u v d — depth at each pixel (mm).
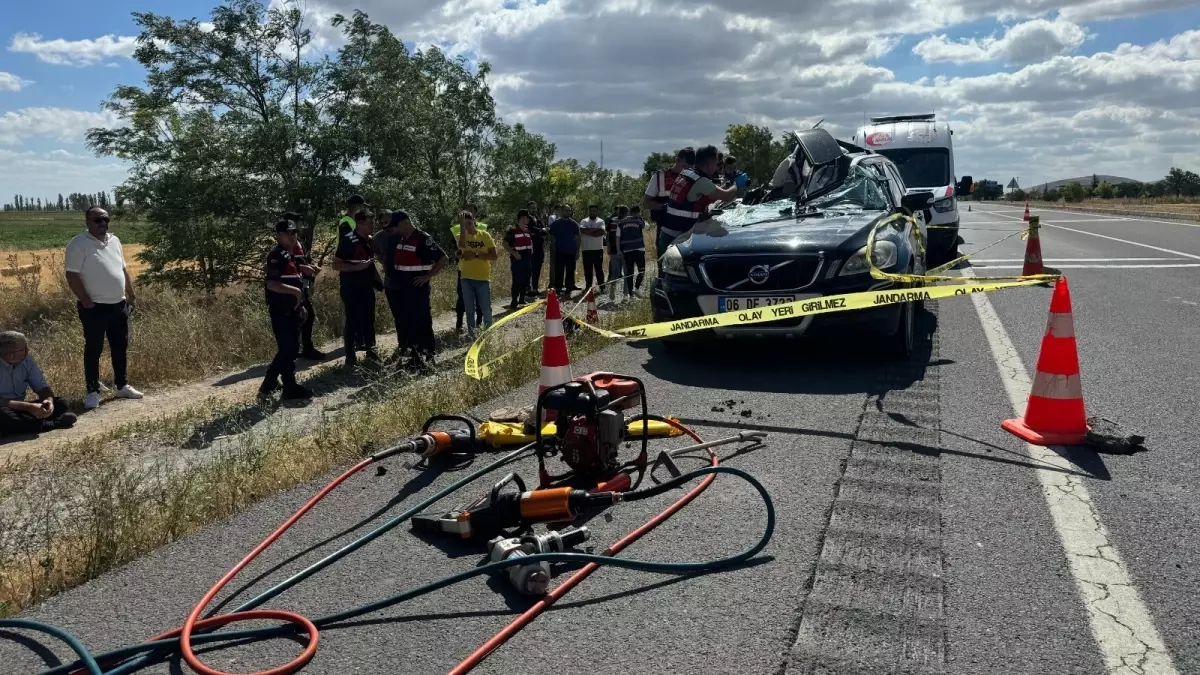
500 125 25516
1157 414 5105
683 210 8867
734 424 5223
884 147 15711
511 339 9102
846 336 6562
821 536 3512
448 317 13227
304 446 5414
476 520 3676
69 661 2896
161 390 8992
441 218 18922
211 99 15922
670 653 2709
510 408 5824
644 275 14766
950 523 3605
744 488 4102
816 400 5742
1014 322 8367
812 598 3008
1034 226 11766
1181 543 3355
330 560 3527
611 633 2852
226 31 15359
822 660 2627
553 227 15727
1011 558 3268
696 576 3225
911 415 5270
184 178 15133
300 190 15695
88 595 3379
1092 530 3494
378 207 16578
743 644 2736
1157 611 2859
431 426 5551
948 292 5781
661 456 4316
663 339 8039
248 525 4023
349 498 4324
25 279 16938
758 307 6602
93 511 4156
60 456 6422
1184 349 6883
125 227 16328
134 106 15469
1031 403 4812
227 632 2965
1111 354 6758
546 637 2848
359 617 3068
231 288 16891
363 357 9930
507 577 3266
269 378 7938
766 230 7203
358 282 9258
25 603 3469
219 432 6855
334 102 16500
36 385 7477
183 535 4105
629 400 4320
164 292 15555
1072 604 2916
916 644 2697
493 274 17422
